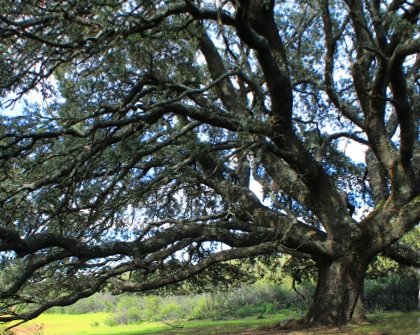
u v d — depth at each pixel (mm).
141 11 11023
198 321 26219
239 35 12609
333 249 15250
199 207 18781
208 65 17062
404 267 20062
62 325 27453
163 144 13914
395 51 11883
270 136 14023
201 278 19953
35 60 11727
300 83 17750
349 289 15016
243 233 16000
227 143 14391
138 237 14984
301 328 15062
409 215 14758
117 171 13930
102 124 12328
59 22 10883
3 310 13008
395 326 13164
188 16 12000
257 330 16328
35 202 13281
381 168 18141
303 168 14914
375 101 14430
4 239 11203
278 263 20672
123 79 14273
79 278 14688
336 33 16438
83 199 14156
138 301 32188
